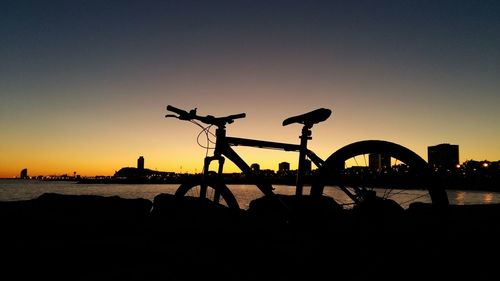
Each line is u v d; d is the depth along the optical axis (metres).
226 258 3.06
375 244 2.92
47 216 4.10
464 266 2.57
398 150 3.05
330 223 3.07
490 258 2.63
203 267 2.83
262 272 2.75
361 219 3.18
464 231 3.00
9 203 4.51
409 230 2.97
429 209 2.97
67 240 3.46
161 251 3.22
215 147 3.49
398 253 2.79
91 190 125.50
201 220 3.60
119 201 4.79
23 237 3.58
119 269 2.75
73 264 2.84
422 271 2.56
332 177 3.03
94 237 3.65
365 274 2.59
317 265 2.75
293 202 3.32
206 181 3.57
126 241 3.51
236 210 3.56
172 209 3.76
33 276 2.59
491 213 3.71
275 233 3.35
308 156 3.45
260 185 3.46
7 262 2.85
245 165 3.45
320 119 3.14
